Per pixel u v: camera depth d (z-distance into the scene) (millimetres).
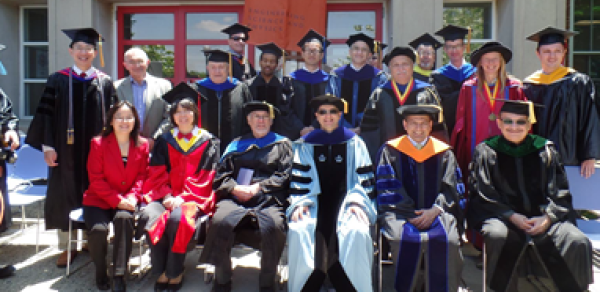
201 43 6465
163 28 6496
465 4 6016
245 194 3141
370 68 4227
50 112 3572
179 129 3418
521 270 3246
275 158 3332
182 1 6309
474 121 3709
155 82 4133
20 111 6574
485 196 3064
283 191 3281
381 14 6238
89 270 3502
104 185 3180
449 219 2891
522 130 3055
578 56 5945
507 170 3072
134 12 6473
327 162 3193
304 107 4305
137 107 4012
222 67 4082
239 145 3398
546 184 3023
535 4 5367
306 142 3244
